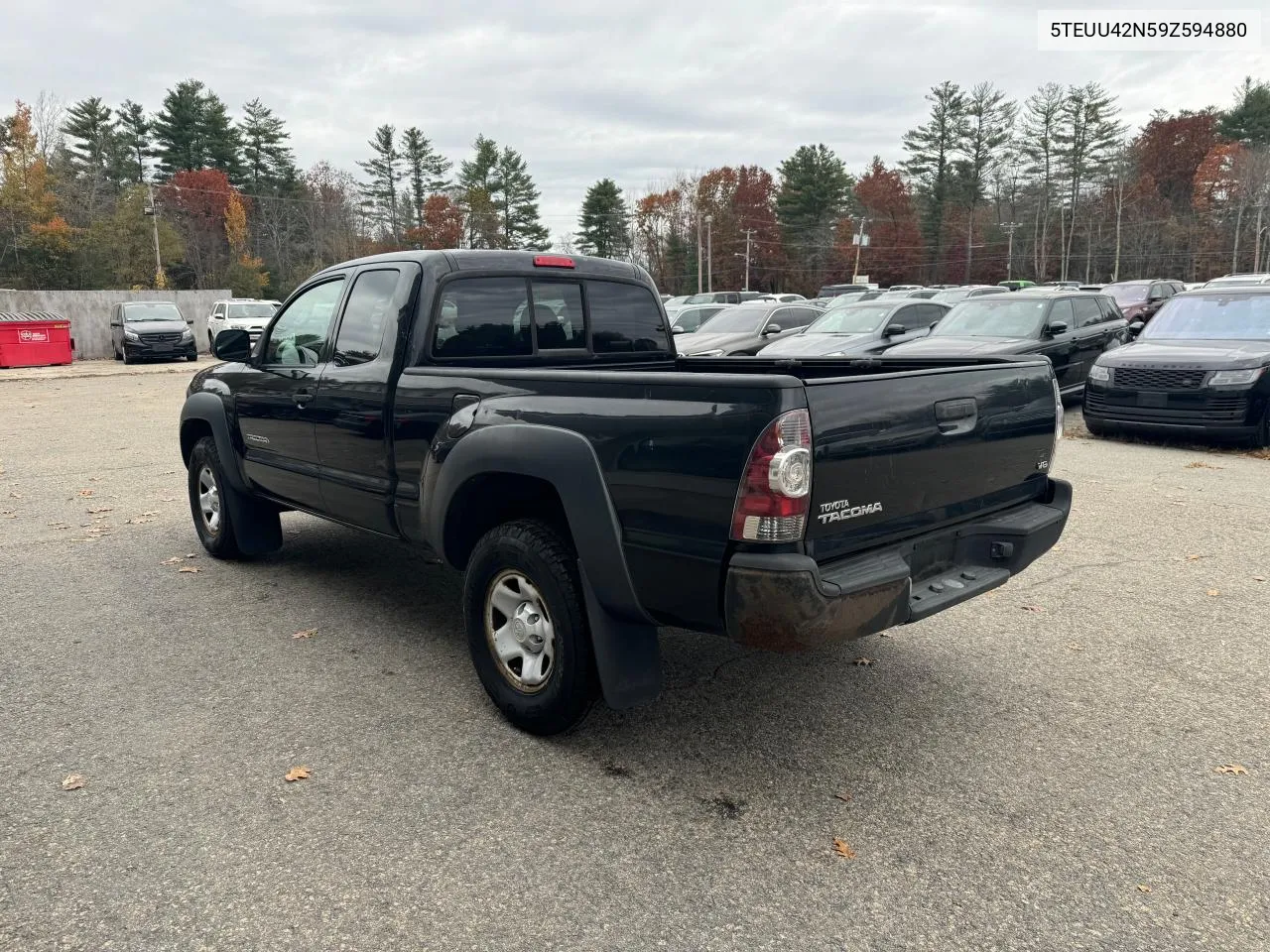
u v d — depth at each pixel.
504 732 3.69
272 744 3.58
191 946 2.44
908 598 3.09
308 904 2.61
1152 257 82.19
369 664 4.38
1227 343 10.41
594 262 4.99
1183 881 2.72
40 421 13.50
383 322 4.38
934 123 84.31
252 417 5.40
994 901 2.63
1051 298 12.77
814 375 4.76
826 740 3.62
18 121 52.06
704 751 3.53
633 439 3.12
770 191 93.06
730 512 2.85
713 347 15.71
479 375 3.76
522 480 3.61
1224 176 77.50
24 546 6.50
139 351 26.09
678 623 3.13
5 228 52.28
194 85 86.12
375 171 93.88
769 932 2.50
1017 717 3.81
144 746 3.56
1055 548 6.28
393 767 3.40
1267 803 3.14
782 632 2.82
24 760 3.44
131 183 82.62
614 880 2.73
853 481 3.01
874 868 2.79
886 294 28.12
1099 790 3.23
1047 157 83.62
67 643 4.64
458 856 2.85
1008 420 3.74
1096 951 2.43
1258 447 10.01
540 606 3.55
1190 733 3.66
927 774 3.35
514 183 90.56
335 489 4.73
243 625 4.93
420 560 6.21
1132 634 4.73
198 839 2.93
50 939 2.46
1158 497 7.80
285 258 85.50
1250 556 6.05
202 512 6.20
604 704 3.92
